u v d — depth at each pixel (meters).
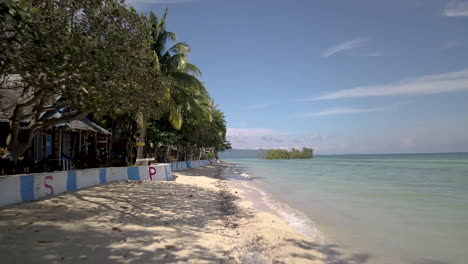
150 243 4.83
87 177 10.16
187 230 5.91
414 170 34.53
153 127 22.94
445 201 11.43
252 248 5.30
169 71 19.23
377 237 6.47
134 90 8.77
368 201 11.47
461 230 7.09
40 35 5.85
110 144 21.06
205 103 30.69
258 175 27.34
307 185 17.70
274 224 7.36
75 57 6.38
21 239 4.40
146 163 17.55
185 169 29.75
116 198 8.37
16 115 8.16
